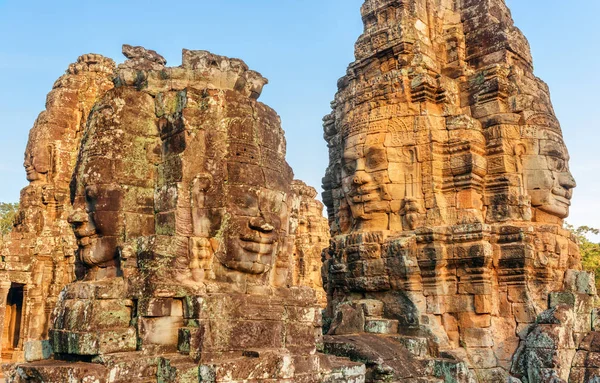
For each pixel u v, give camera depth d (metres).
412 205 10.96
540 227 10.71
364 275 11.09
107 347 6.02
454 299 10.45
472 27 12.60
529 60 12.78
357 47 12.54
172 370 5.78
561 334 9.57
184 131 6.80
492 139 11.34
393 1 12.12
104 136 7.01
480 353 9.97
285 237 7.36
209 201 6.73
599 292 26.98
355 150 11.66
